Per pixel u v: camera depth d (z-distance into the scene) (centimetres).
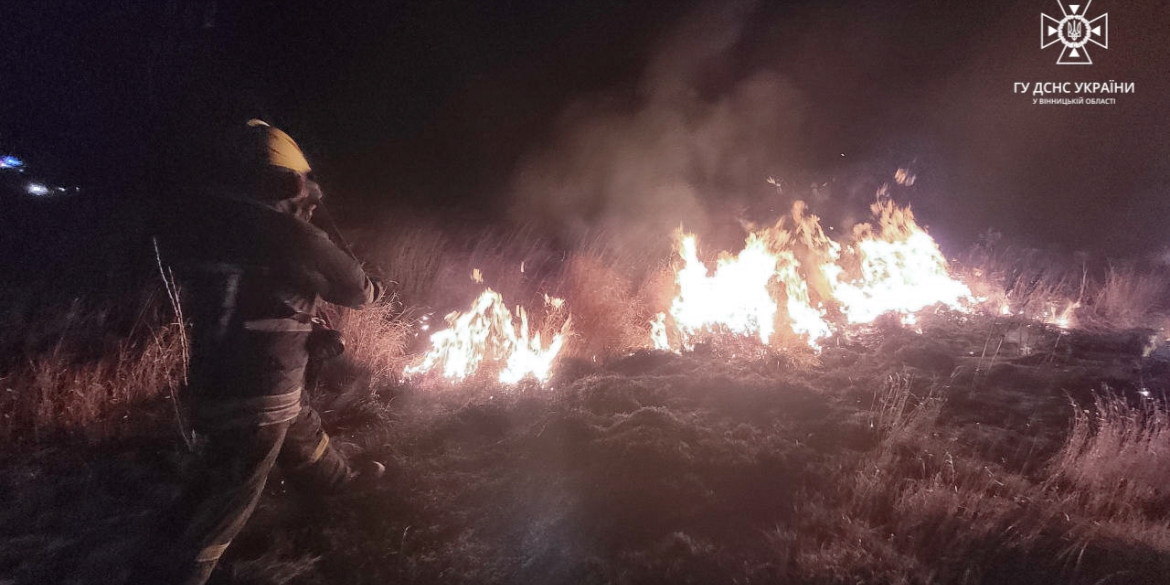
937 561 313
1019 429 432
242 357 280
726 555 318
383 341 531
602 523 341
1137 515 349
